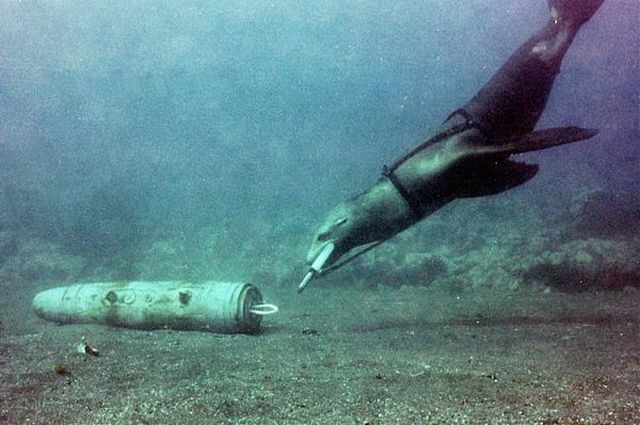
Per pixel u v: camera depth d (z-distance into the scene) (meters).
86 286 2.68
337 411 1.23
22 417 1.26
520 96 2.13
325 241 2.24
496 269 3.93
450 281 4.01
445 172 2.11
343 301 3.57
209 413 1.23
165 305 2.38
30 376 1.63
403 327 2.47
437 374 1.54
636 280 3.44
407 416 1.18
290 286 4.50
